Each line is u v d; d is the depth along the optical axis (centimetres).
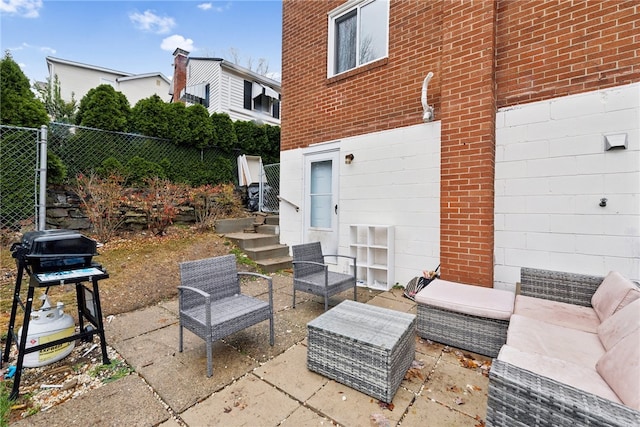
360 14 490
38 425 169
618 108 292
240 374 220
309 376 219
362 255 483
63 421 172
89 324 283
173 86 1605
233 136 823
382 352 190
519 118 343
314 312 347
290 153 597
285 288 438
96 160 578
